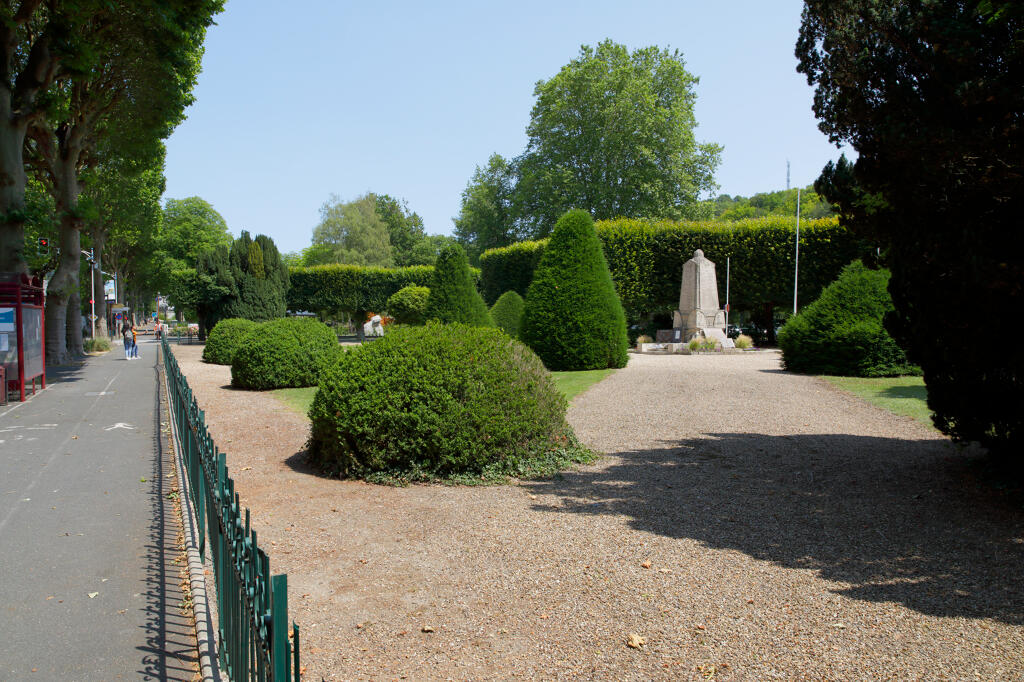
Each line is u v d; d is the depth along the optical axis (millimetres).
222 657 3406
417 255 78688
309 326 17734
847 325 16234
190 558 4895
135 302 85250
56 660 3600
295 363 16922
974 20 5848
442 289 22719
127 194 35406
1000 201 6059
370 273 52156
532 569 4832
